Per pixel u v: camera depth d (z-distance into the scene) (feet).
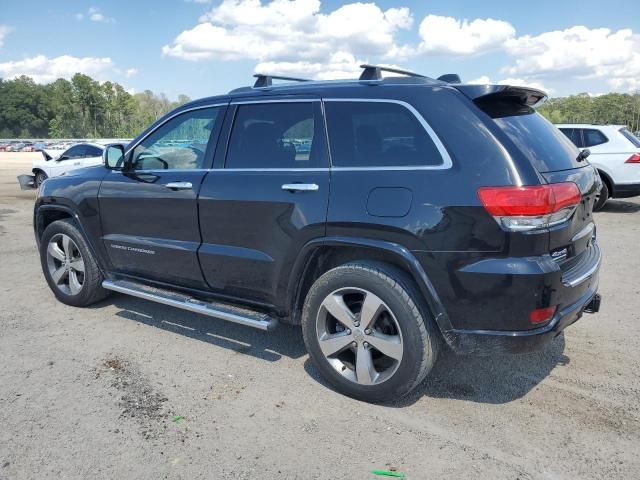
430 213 9.85
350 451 9.50
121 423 10.38
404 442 9.77
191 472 8.95
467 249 9.59
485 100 10.50
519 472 8.92
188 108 14.02
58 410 10.84
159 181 13.94
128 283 15.53
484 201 9.43
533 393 11.55
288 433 10.05
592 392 11.57
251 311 12.76
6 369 12.70
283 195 11.61
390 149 10.66
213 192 12.78
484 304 9.64
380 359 11.28
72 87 343.26
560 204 9.60
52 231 17.01
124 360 13.23
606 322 15.62
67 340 14.48
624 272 20.93
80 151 54.39
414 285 10.37
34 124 442.09
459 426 10.28
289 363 13.11
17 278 20.71
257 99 12.74
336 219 10.80
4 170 94.68
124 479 8.77
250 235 12.27
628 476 8.80
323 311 11.36
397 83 11.19
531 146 10.14
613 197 35.91
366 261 10.87
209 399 11.32
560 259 10.09
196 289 13.92
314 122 11.68
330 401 11.23
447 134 10.11
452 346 10.14
